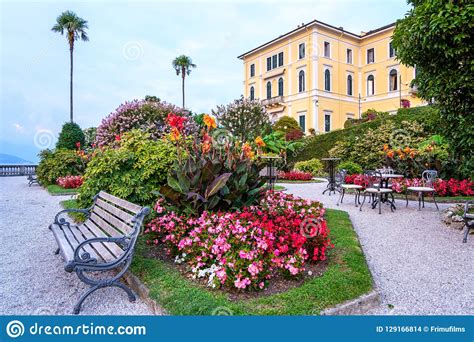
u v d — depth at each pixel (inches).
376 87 1148.5
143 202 185.0
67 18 852.6
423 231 197.0
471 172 202.2
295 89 1151.6
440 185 330.6
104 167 189.2
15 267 141.2
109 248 121.3
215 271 106.6
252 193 164.7
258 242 114.3
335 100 1121.4
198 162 153.9
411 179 366.0
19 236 197.3
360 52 1195.9
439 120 208.4
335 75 1122.0
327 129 1101.7
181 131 174.6
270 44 1237.1
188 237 129.0
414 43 186.2
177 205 150.3
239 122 635.5
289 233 133.7
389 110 1101.7
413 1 208.5
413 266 137.7
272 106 1227.9
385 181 325.4
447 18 164.6
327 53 1106.1
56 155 546.9
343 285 106.6
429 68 193.5
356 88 1191.6
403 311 100.3
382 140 522.3
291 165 698.2
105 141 395.2
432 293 111.9
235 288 105.7
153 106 423.2
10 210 297.9
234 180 155.6
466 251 156.9
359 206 293.4
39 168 550.6
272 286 109.3
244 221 128.5
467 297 108.6
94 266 101.9
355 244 156.7
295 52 1145.4
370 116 824.9
